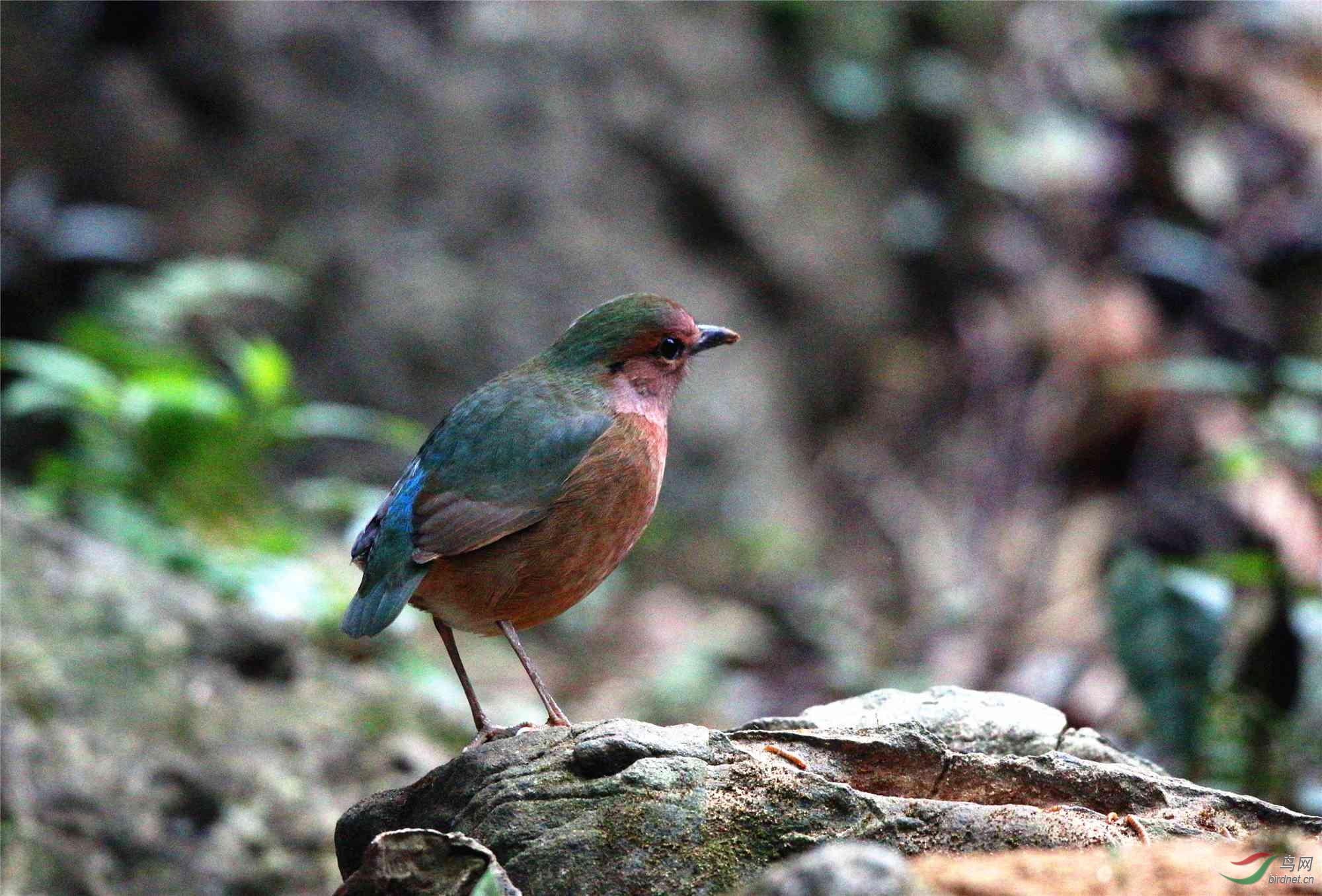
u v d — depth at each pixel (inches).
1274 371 466.3
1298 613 377.1
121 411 476.1
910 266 761.0
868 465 717.3
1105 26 680.4
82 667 367.9
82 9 642.8
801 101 750.5
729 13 737.6
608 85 690.8
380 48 661.3
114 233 616.4
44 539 414.6
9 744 335.0
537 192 665.6
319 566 489.1
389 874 163.6
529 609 234.8
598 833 176.2
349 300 637.9
